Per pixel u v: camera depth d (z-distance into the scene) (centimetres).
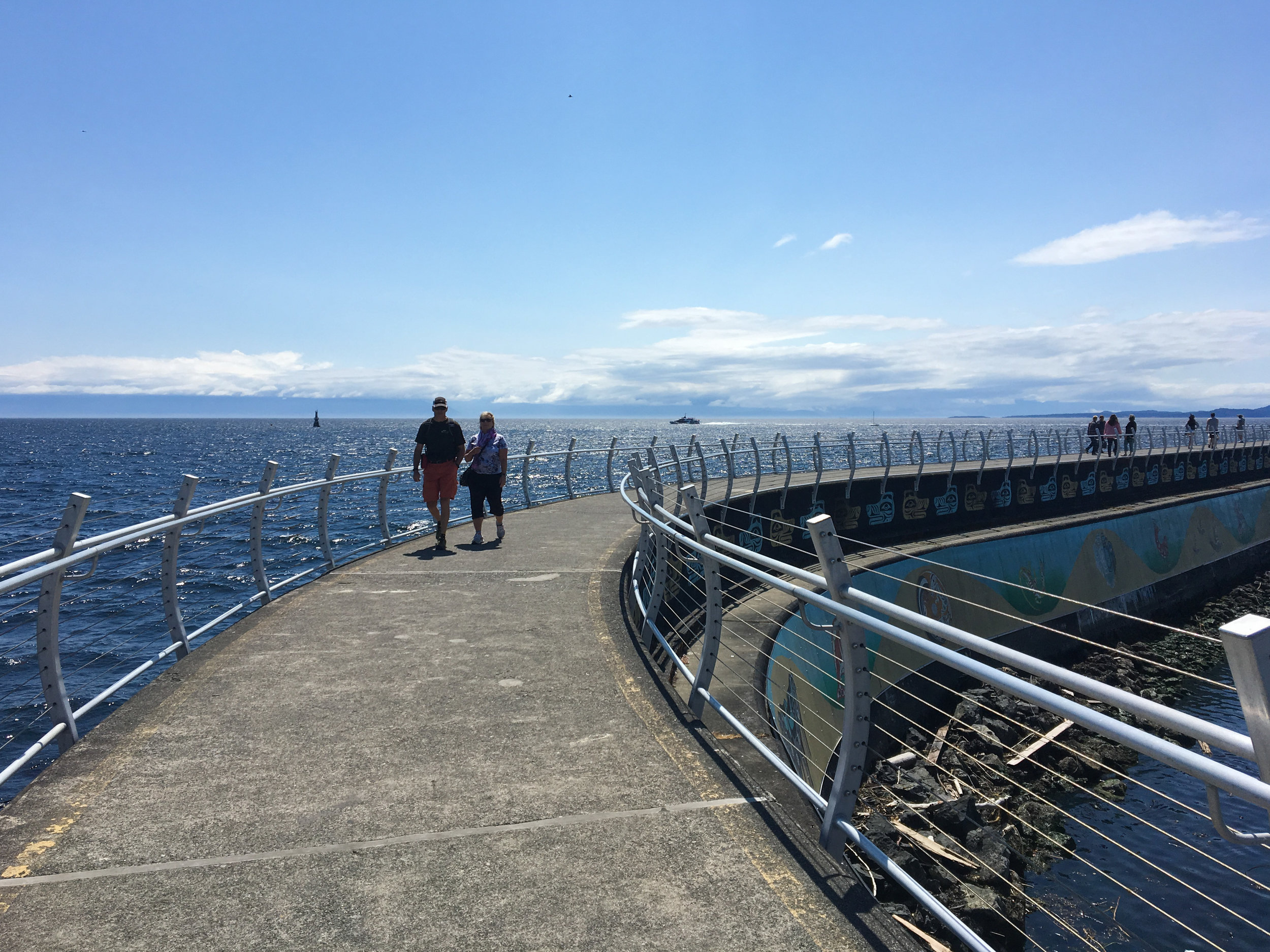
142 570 2000
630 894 310
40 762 1051
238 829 353
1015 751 1225
